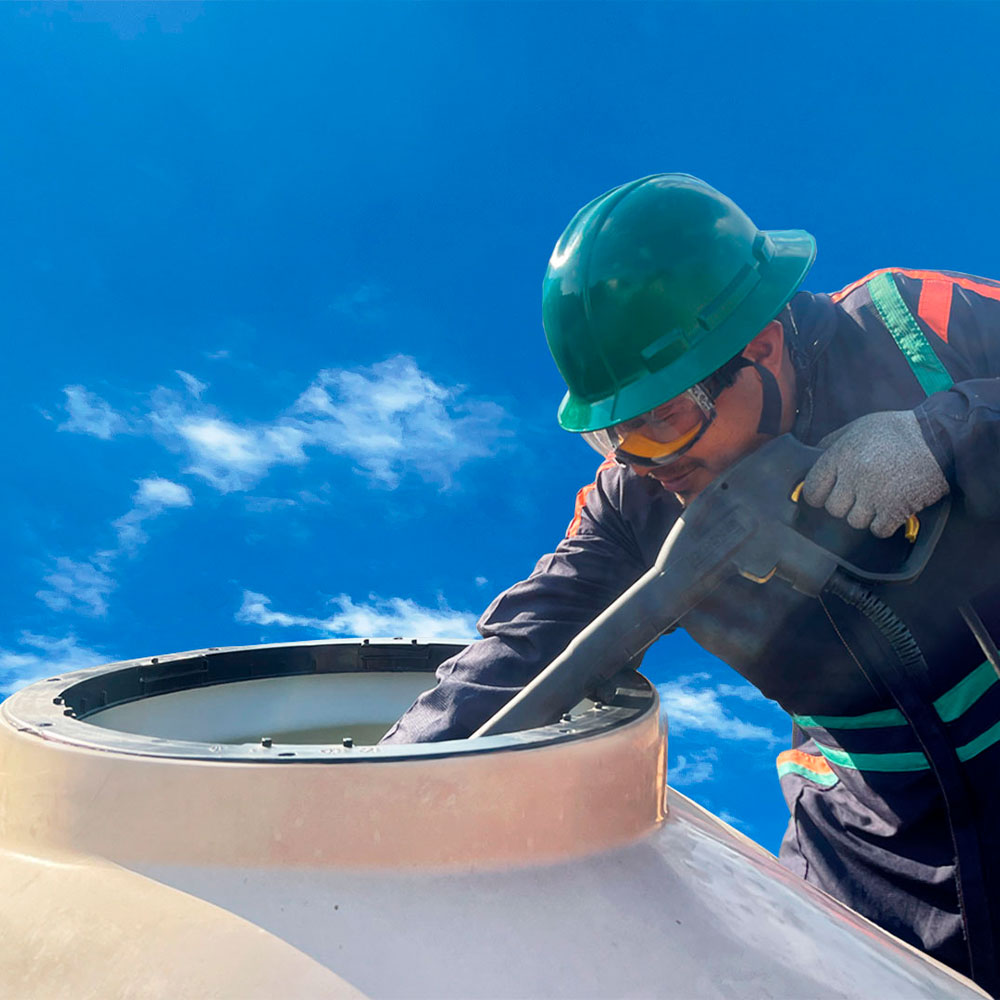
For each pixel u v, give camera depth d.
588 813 0.63
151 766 0.59
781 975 0.56
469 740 0.63
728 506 0.87
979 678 1.03
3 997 0.52
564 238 1.02
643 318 0.94
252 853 0.57
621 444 0.98
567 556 1.11
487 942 0.53
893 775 1.13
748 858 0.71
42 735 0.64
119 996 0.50
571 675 0.81
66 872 0.58
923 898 1.15
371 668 1.07
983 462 0.85
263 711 1.02
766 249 1.01
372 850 0.57
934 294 1.08
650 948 0.55
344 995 0.49
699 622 1.10
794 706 1.17
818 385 1.05
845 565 0.87
